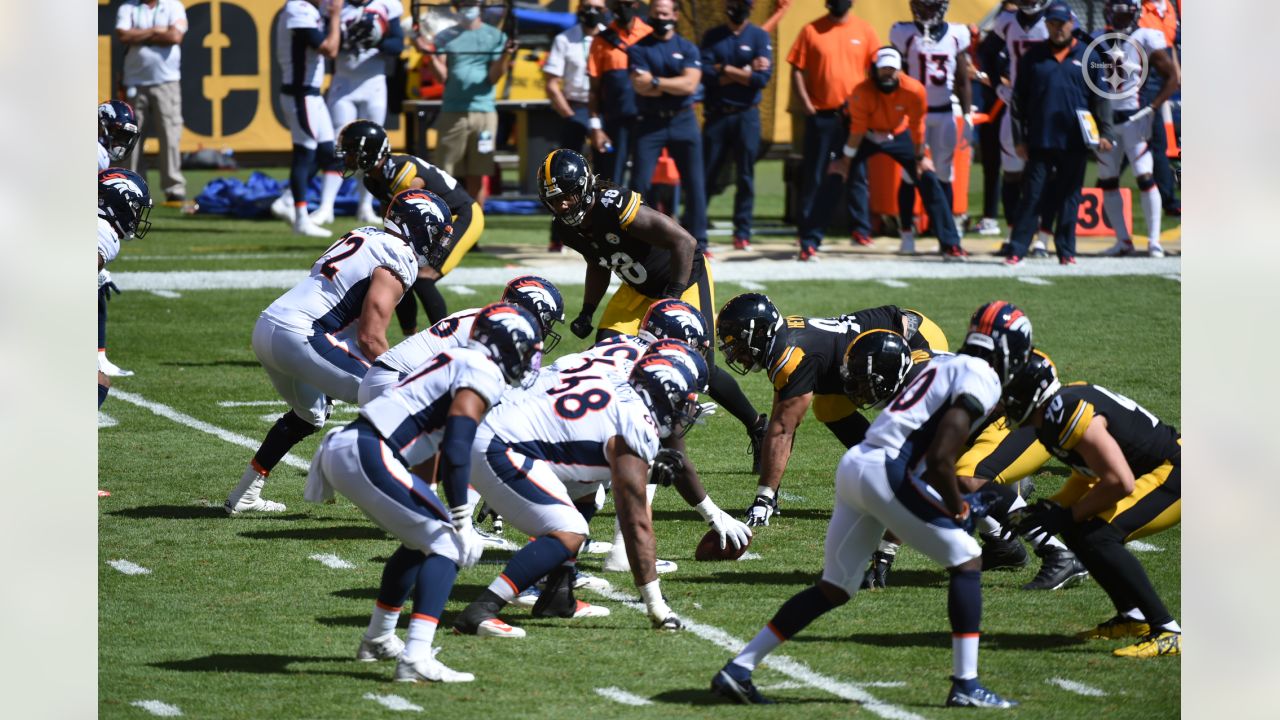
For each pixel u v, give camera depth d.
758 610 21.02
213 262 50.75
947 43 52.94
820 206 51.53
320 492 18.52
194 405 33.59
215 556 23.39
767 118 69.00
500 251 53.69
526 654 19.17
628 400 19.81
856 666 18.88
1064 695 17.83
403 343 23.69
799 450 30.92
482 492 19.72
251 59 72.56
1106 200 53.12
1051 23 48.44
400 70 60.16
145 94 61.66
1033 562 23.77
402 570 18.53
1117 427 19.55
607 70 48.53
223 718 16.84
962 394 17.27
